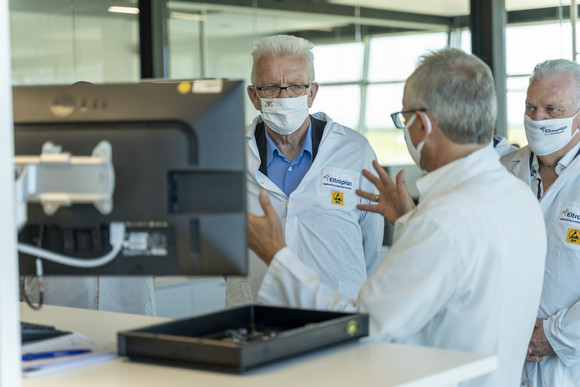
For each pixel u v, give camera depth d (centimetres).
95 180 149
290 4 512
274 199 267
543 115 250
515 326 177
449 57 175
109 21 564
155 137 151
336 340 157
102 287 278
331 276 263
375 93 486
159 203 151
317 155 266
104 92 154
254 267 263
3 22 113
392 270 168
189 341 146
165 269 154
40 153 153
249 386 134
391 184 204
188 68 554
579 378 246
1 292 113
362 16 488
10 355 115
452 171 176
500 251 167
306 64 254
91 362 153
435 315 176
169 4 558
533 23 438
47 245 156
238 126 151
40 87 155
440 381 141
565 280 250
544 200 257
